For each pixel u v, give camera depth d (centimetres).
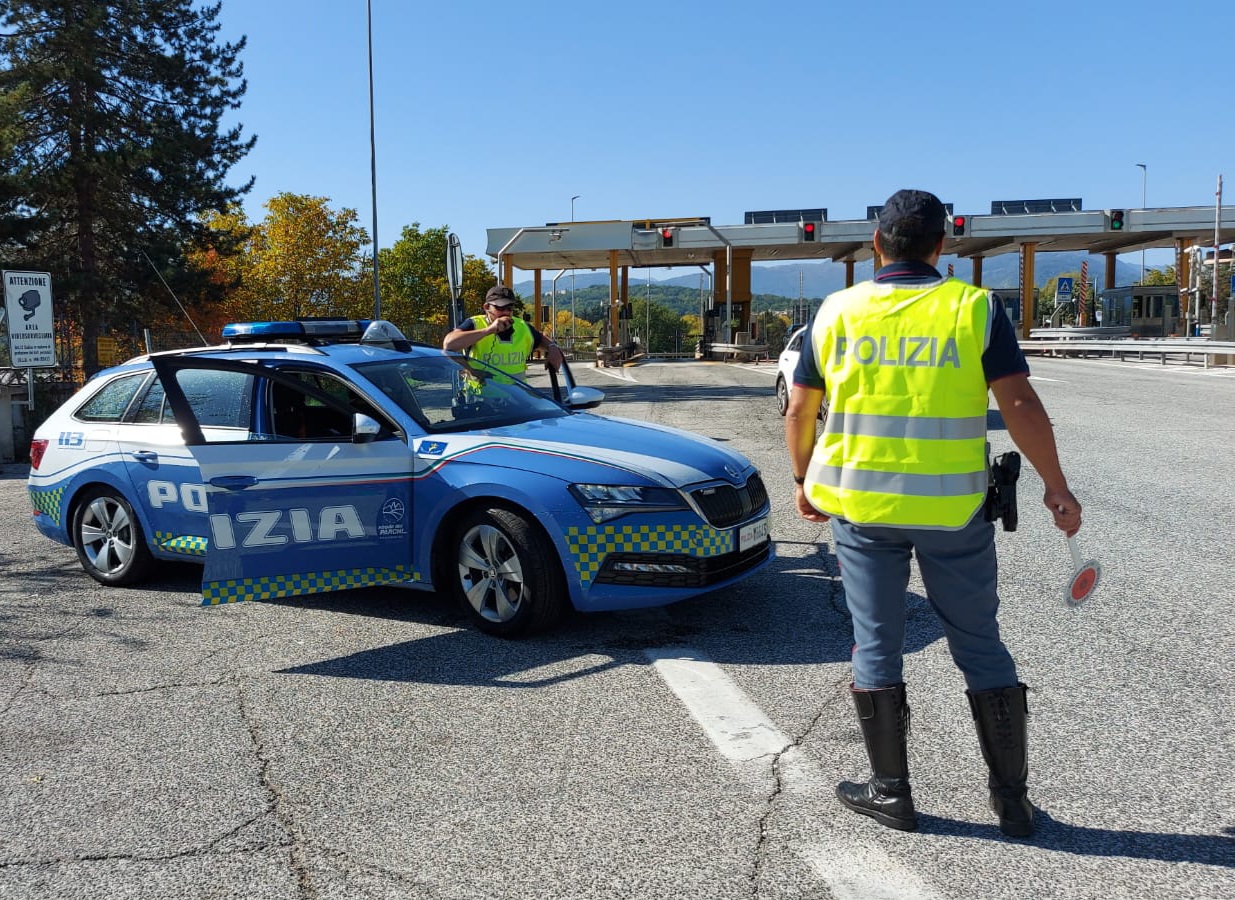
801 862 286
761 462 1065
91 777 355
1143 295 3834
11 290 1300
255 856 298
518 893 274
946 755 353
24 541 771
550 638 494
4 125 2206
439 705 413
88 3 2412
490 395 589
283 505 490
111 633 525
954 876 277
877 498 284
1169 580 572
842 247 3794
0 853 304
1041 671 436
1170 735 366
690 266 4559
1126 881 272
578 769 350
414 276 7994
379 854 297
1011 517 282
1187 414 1426
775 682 427
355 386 543
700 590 482
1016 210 3556
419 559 513
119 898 278
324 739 382
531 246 3538
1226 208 3362
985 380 279
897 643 302
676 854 292
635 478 477
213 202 2655
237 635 516
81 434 625
